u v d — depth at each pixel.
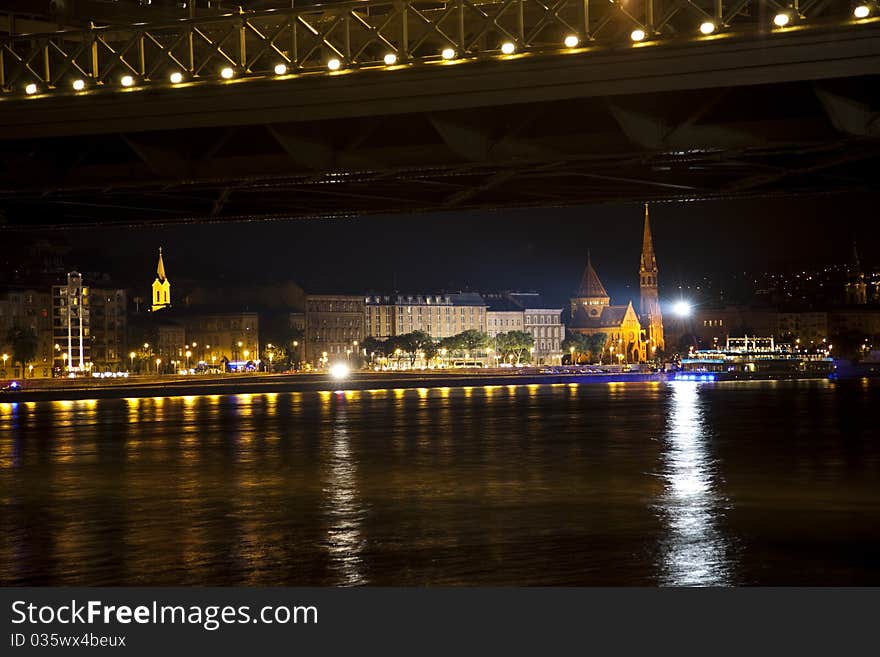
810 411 135.25
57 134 51.03
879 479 62.16
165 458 80.25
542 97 45.00
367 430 109.44
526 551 40.75
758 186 55.84
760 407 146.38
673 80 43.31
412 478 65.00
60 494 59.12
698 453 79.75
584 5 44.16
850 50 41.38
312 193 57.81
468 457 78.62
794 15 41.88
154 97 49.22
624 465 71.31
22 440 100.00
